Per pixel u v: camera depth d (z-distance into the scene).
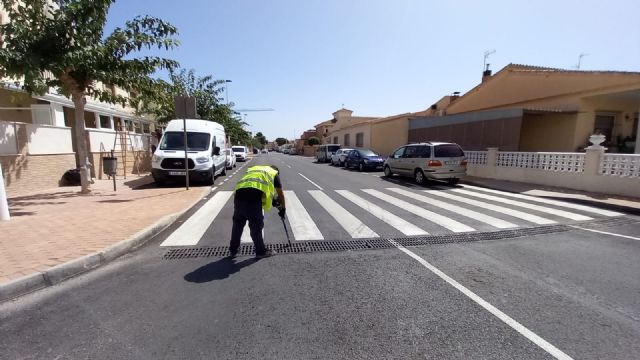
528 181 12.07
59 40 7.65
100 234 5.13
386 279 3.89
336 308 3.21
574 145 13.80
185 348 2.57
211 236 5.59
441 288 3.66
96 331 2.79
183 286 3.66
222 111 25.80
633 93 12.34
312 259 4.54
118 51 8.49
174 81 22.61
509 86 17.50
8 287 3.34
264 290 3.58
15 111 12.07
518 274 4.04
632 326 2.91
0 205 5.96
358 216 7.17
